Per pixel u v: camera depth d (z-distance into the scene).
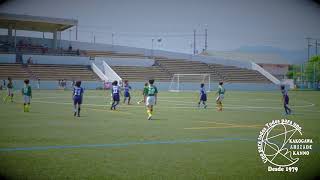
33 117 19.66
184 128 15.79
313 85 70.50
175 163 9.20
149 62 75.06
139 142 12.12
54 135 13.41
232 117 20.86
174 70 75.19
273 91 67.56
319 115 22.70
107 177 7.96
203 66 78.31
